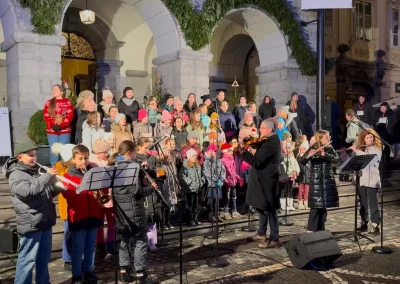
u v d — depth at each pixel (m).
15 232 4.81
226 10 11.73
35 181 4.18
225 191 8.16
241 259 5.97
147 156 6.03
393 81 18.58
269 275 5.34
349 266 5.68
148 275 5.22
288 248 5.70
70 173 4.75
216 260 5.72
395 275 5.34
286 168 7.91
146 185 4.92
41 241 4.46
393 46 18.62
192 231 7.24
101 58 14.52
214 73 16.84
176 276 5.30
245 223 7.84
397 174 11.72
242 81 17.44
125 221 4.87
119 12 13.91
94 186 4.21
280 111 8.99
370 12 18.05
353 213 9.09
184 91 10.99
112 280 5.17
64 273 5.43
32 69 9.12
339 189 9.98
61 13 9.43
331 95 16.81
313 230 6.68
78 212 4.73
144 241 4.95
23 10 9.04
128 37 14.63
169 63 11.30
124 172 4.36
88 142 6.73
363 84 17.84
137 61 14.91
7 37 9.50
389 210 9.46
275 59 13.25
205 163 7.29
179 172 7.25
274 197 6.35
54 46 9.32
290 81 12.97
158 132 7.50
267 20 12.76
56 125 7.40
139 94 14.93
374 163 7.28
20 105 9.02
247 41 16.92
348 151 10.54
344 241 6.88
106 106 8.06
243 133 8.05
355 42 17.53
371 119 12.36
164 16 11.01
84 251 4.91
